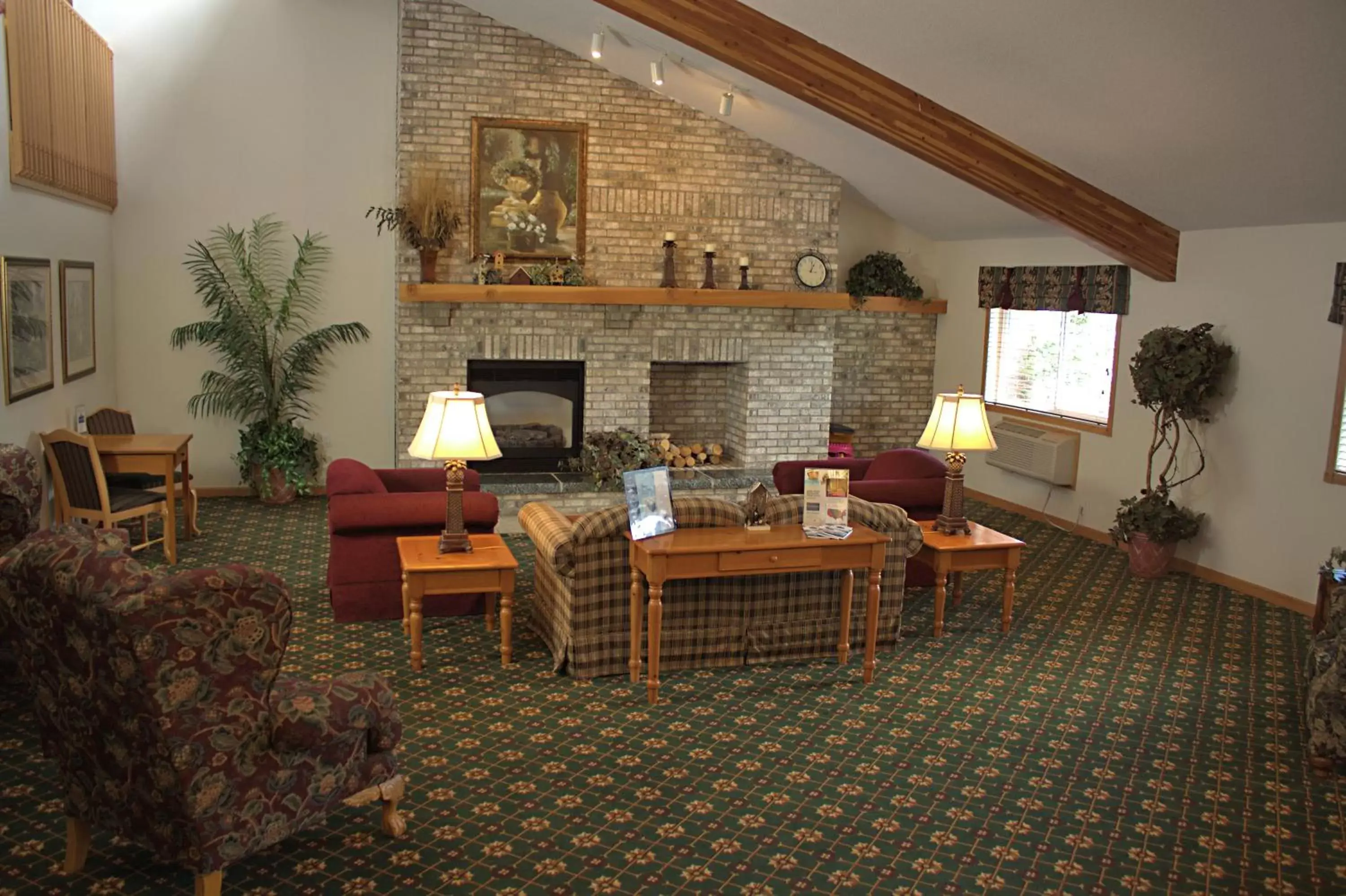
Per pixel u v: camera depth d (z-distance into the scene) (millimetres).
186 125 8875
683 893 3529
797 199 9625
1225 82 5355
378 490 6363
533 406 9227
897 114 7098
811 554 5184
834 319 10055
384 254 9391
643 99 9156
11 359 6148
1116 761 4652
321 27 9023
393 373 9547
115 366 8938
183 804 3076
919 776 4449
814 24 6516
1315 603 6750
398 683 5297
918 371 10859
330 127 9141
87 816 3416
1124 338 8359
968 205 9109
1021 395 9703
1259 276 7117
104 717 3143
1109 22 5172
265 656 3170
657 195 9305
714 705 5117
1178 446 7871
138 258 8906
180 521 8320
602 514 5211
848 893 3572
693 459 9844
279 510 8883
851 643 5828
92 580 2996
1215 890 3666
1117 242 7723
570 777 4336
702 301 9172
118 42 8656
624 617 5398
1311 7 4488
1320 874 3789
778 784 4332
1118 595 7172
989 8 5465
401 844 3783
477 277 8898
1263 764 4660
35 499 5160
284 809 3326
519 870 3639
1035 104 6441
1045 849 3895
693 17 6715
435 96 8750
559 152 9062
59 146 7055
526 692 5219
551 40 8781
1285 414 6953
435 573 5371
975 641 6164
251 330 9094
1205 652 6090
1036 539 8688
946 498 6367
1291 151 5828
